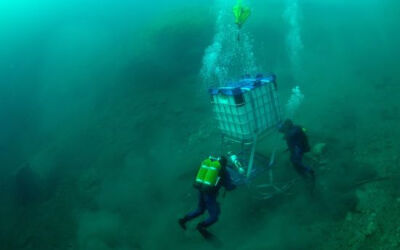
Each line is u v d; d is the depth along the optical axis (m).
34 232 6.29
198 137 7.66
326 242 3.94
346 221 4.09
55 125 11.95
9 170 9.88
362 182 4.63
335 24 11.91
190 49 12.50
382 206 4.07
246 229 4.69
